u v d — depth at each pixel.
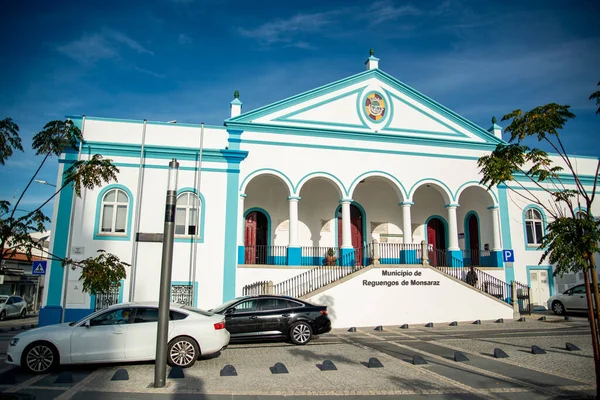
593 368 9.36
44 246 32.44
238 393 7.50
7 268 27.98
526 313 20.08
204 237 17.02
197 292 16.55
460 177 20.88
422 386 7.97
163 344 7.94
